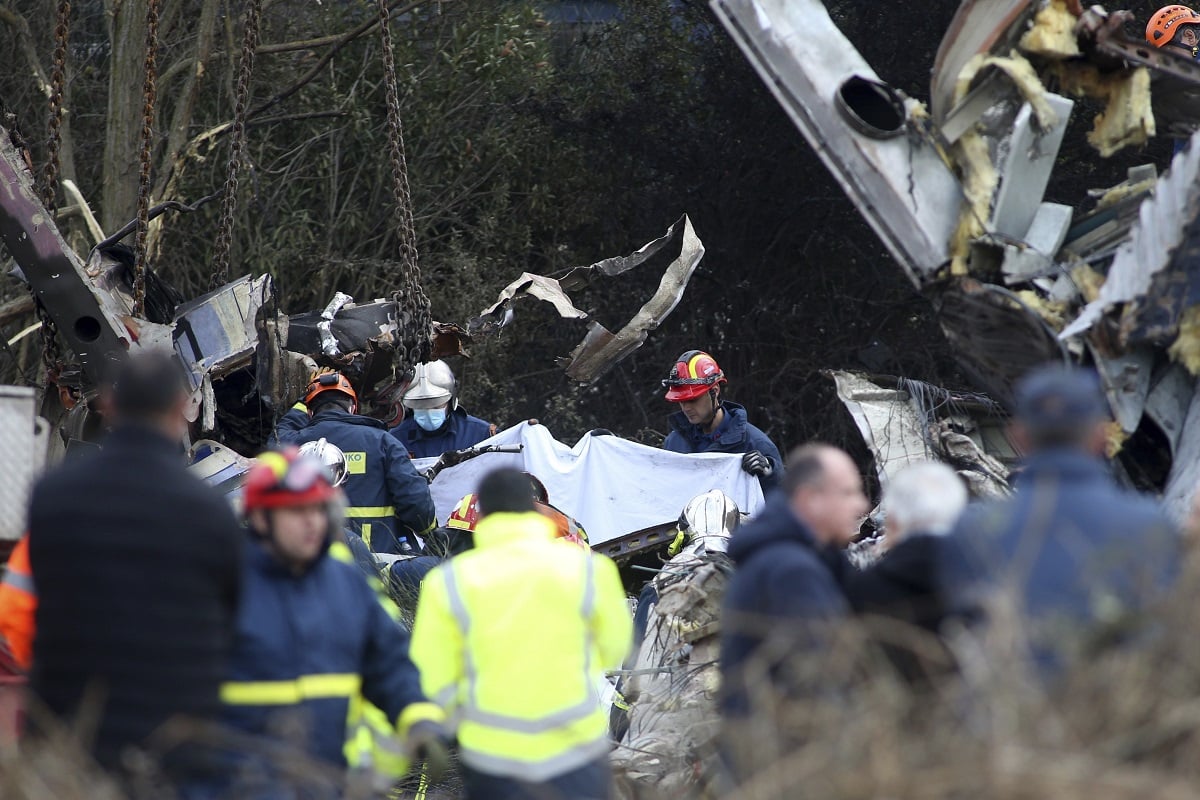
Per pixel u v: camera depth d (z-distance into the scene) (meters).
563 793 12.80
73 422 22.45
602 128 52.94
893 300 51.16
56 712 10.47
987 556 9.88
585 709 13.05
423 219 50.66
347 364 27.64
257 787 10.84
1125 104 16.39
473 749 12.90
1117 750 8.57
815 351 51.66
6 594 12.19
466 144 50.72
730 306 52.44
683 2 53.84
